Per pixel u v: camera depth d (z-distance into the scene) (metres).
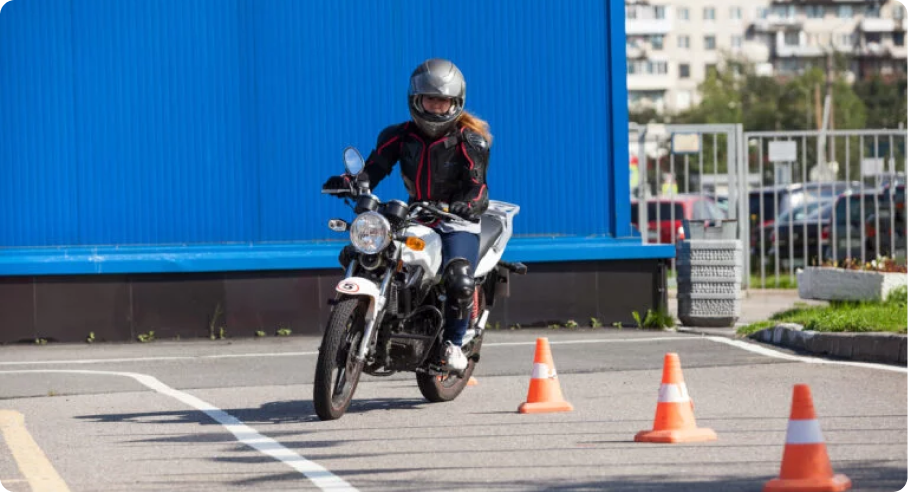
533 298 38.44
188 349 35.03
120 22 38.41
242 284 37.69
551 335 36.78
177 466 17.64
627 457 17.42
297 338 37.31
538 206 39.50
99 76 38.34
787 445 14.83
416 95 21.67
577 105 39.59
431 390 22.88
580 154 39.62
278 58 38.94
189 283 37.56
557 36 39.50
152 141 38.53
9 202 38.09
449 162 22.16
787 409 21.53
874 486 15.11
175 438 19.98
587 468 16.75
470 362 24.09
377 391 25.19
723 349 31.80
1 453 18.89
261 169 38.91
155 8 38.50
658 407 18.78
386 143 22.58
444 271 21.86
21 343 36.94
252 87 38.81
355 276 21.08
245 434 20.20
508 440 19.09
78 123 38.25
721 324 38.38
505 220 24.05
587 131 39.66
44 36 38.16
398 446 18.81
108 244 38.38
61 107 38.19
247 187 38.88
